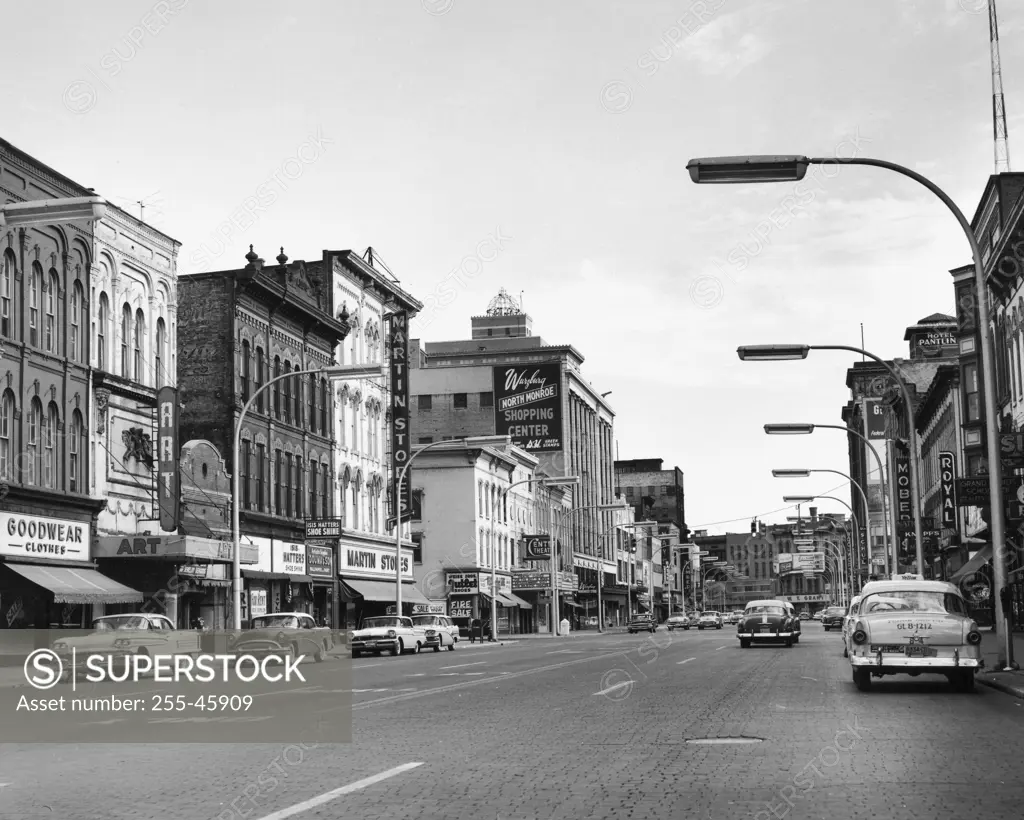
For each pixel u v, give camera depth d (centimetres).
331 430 6475
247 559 4925
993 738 1474
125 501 4597
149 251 4806
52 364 4131
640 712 1894
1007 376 5000
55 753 1475
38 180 4075
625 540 14700
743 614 4972
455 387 10881
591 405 12700
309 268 6475
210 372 5391
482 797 1073
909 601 2338
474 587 8306
